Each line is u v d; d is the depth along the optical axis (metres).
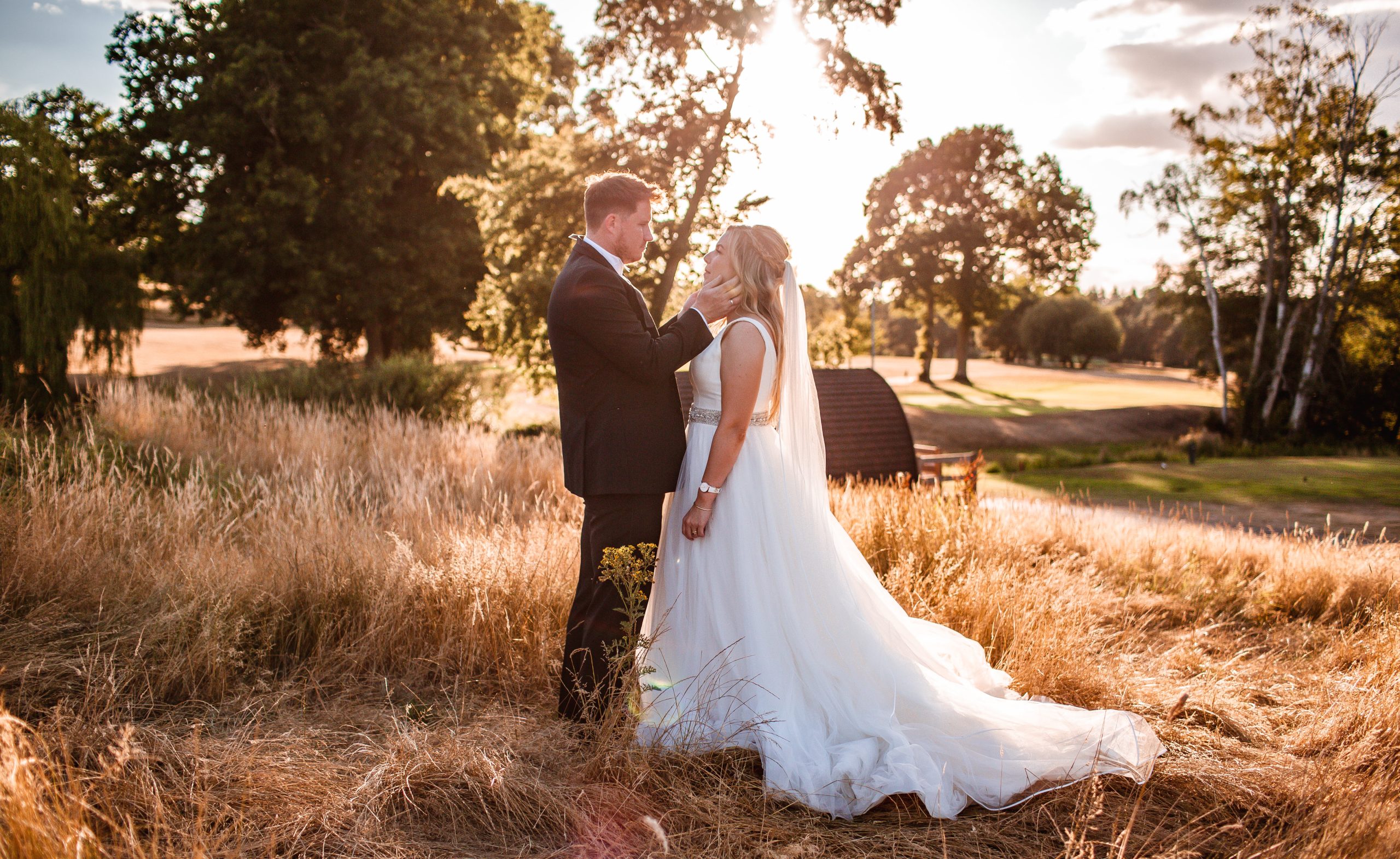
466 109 20.55
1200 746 2.90
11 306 10.17
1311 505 13.00
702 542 2.94
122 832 1.81
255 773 2.29
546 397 25.45
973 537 5.44
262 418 7.99
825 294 46.56
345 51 20.27
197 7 21.55
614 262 2.89
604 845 2.16
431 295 22.14
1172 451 24.56
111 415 7.77
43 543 3.61
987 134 45.00
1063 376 58.72
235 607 3.33
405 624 3.42
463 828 2.22
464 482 6.61
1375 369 27.05
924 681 2.85
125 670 2.84
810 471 3.04
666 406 2.96
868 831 2.34
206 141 19.86
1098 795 2.38
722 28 14.98
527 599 3.61
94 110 21.48
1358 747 2.71
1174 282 31.09
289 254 19.86
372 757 2.52
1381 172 25.56
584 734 2.75
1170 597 5.19
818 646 2.84
